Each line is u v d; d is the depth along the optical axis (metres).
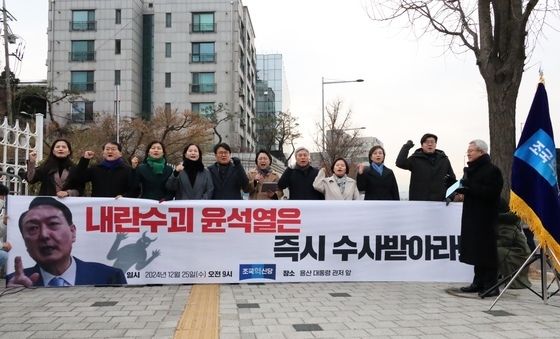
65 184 7.12
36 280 6.88
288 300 6.29
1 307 5.82
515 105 9.37
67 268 6.94
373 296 6.59
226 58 55.75
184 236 7.15
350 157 40.50
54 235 6.91
